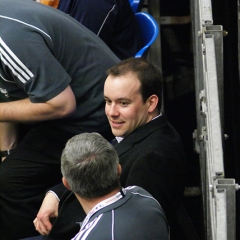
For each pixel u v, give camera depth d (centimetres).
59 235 977
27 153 1180
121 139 996
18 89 1119
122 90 952
